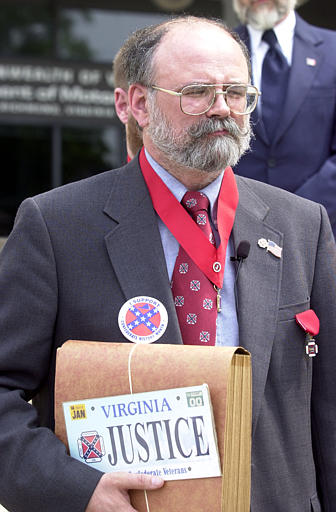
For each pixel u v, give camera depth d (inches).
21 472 108.8
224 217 121.8
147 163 124.0
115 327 115.6
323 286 126.7
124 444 105.1
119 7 498.9
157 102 117.3
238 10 208.1
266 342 117.4
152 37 120.3
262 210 126.3
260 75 201.5
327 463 124.3
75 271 118.4
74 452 108.0
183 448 102.0
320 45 203.2
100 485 103.9
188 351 104.7
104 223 120.8
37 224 119.7
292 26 203.8
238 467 103.0
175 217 119.8
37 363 117.4
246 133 120.0
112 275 118.0
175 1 496.4
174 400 102.8
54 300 117.6
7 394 114.8
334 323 125.5
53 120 477.1
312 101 197.0
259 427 116.4
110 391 105.9
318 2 458.0
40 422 123.6
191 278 117.5
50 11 494.3
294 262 124.0
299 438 119.8
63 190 125.0
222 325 117.3
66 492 105.2
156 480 102.1
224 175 125.0
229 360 101.8
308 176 196.4
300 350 121.1
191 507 101.5
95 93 481.1
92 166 494.0
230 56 115.6
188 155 115.4
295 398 120.2
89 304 117.2
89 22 497.0
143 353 106.3
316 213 130.3
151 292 116.0
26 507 109.2
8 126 486.3
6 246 121.2
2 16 490.3
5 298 118.0
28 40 494.3
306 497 119.7
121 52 145.0
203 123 114.2
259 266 121.5
